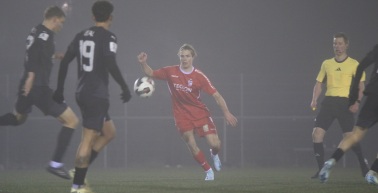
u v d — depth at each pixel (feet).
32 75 119.96
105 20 94.89
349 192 104.88
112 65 91.35
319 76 148.87
